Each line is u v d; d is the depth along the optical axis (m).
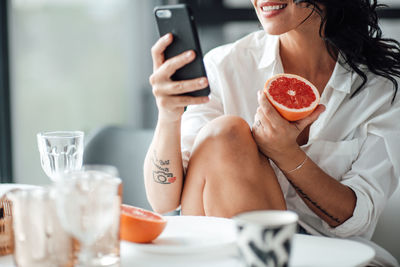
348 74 1.73
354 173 1.69
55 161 1.34
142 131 2.25
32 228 0.96
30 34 3.12
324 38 1.70
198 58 1.31
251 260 0.93
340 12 1.68
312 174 1.54
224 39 3.03
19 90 3.12
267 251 0.92
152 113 3.25
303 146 1.75
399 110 1.72
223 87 1.83
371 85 1.75
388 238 1.91
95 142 2.22
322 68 1.79
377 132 1.70
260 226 0.92
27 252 0.96
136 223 1.11
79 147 1.37
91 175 0.98
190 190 1.47
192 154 1.48
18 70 3.11
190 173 1.47
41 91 3.17
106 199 0.93
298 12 1.58
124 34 3.22
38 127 3.17
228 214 1.40
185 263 1.06
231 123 1.44
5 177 3.10
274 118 1.43
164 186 1.61
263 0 1.58
